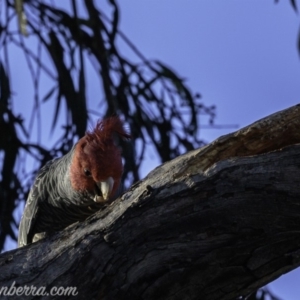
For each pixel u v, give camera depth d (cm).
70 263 739
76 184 989
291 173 723
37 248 762
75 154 996
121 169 988
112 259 730
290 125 752
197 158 755
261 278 742
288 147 734
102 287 729
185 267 725
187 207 727
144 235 730
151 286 728
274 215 721
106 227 741
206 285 734
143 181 759
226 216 723
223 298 751
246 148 759
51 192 1078
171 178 744
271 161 728
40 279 741
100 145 975
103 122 1011
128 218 735
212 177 728
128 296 729
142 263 727
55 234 769
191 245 725
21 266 752
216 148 756
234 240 723
